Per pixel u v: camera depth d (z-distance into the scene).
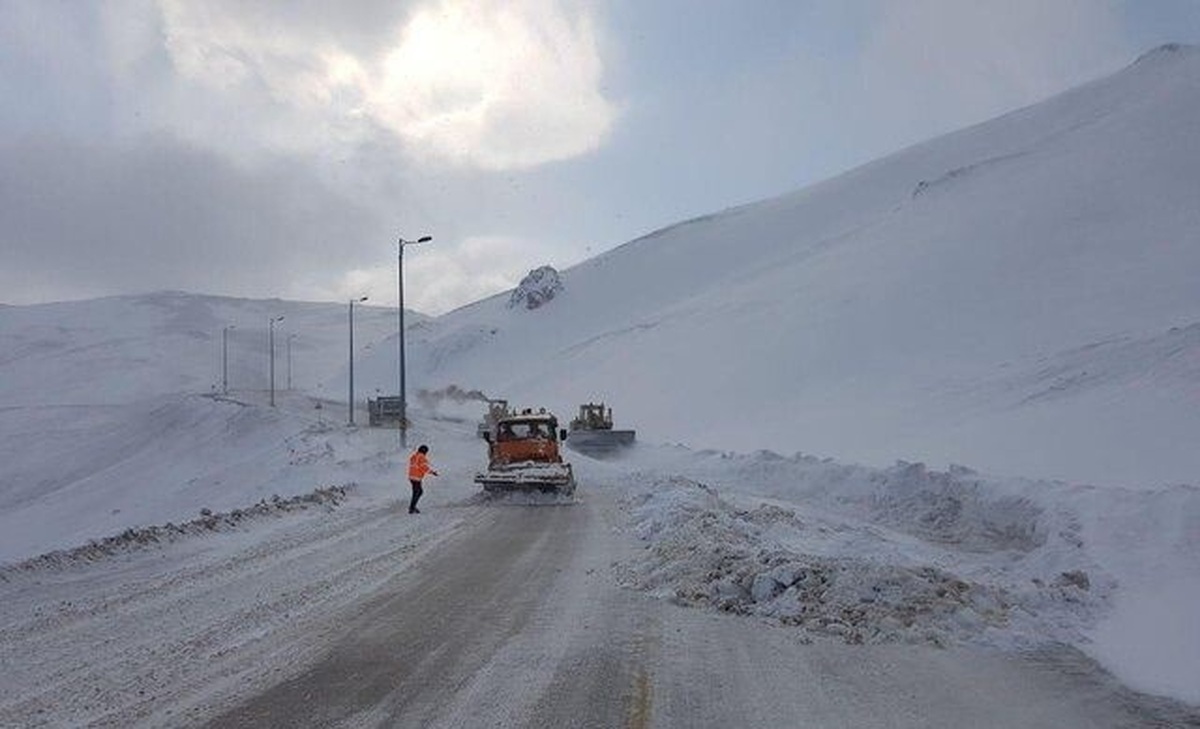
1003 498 19.16
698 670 8.38
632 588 12.27
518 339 170.50
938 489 22.39
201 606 11.39
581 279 190.88
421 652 9.01
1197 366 36.53
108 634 10.05
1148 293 70.06
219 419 75.50
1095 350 50.31
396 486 31.16
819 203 182.12
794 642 9.40
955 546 17.86
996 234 98.25
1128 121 123.19
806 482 28.50
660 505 19.91
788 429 58.16
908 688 7.85
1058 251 87.94
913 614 9.98
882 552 13.42
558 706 7.34
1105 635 9.55
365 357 187.50
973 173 129.75
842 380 72.75
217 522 19.89
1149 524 13.14
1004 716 7.14
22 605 11.89
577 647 9.20
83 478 71.06
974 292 83.81
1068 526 14.62
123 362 170.50
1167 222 88.00
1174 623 9.41
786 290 112.50
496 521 20.52
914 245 106.88
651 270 181.75
